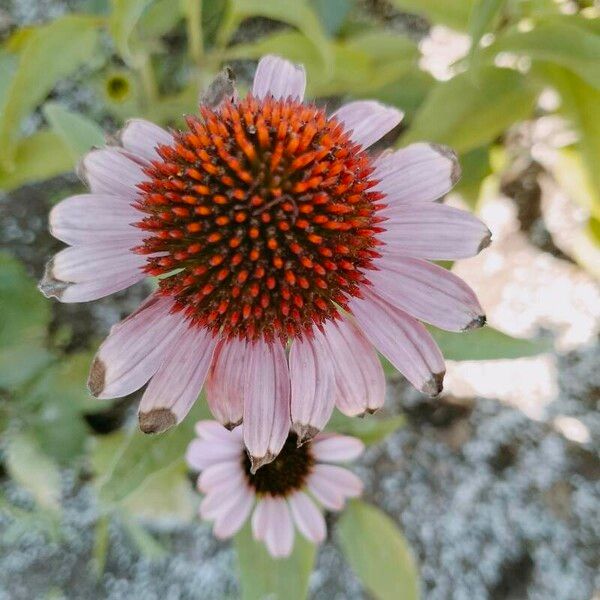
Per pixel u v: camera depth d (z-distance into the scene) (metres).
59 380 0.14
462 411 0.16
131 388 0.08
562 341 0.16
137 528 0.14
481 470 0.15
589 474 0.15
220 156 0.08
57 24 0.11
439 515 0.15
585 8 0.12
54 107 0.10
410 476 0.15
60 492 0.15
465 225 0.08
